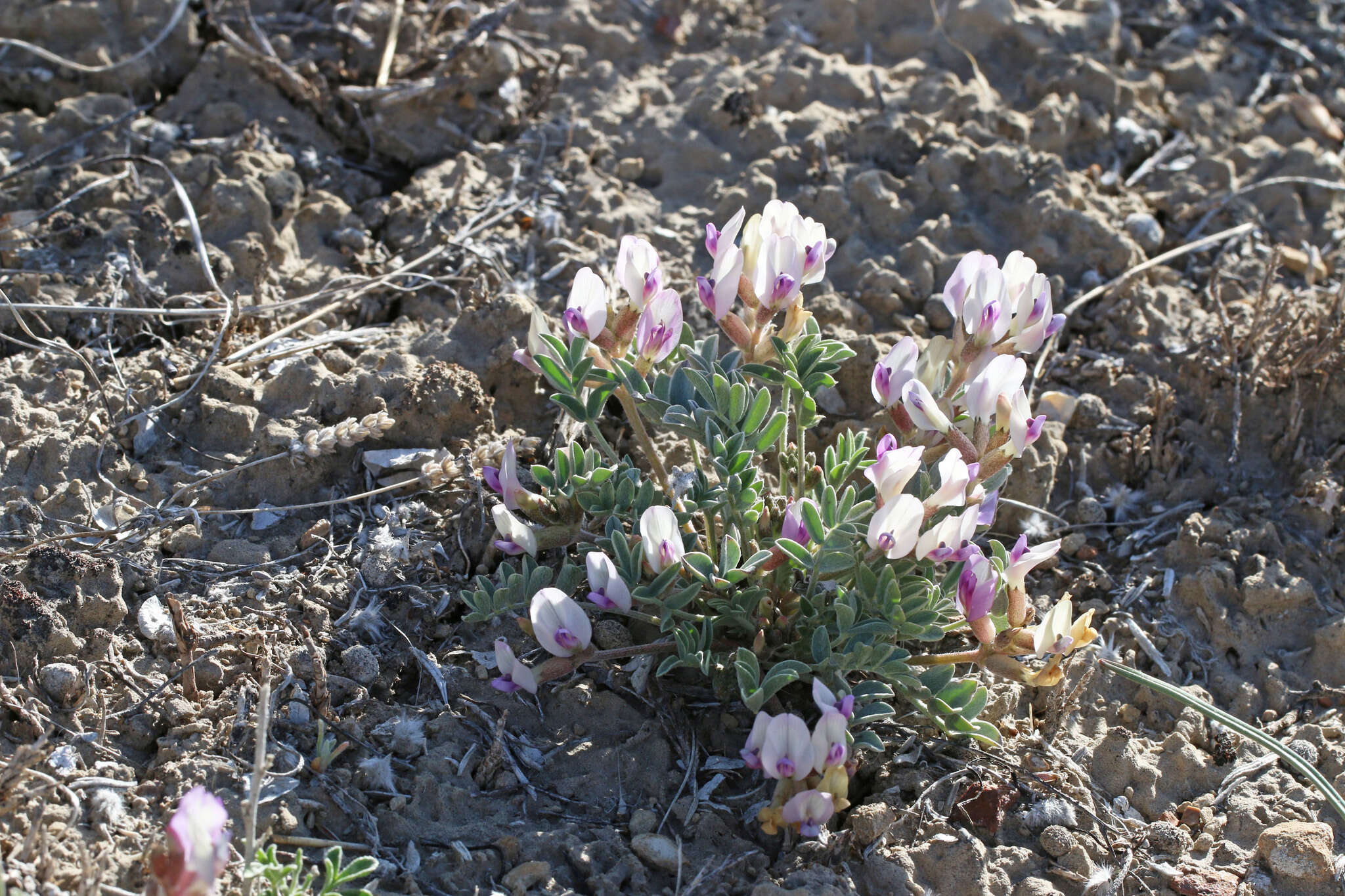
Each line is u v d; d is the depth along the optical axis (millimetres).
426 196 690
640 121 724
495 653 562
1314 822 544
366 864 504
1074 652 583
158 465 596
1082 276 686
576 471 555
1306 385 641
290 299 652
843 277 674
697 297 658
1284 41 821
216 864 485
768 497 586
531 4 760
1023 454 619
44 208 662
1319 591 604
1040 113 729
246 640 554
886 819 534
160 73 718
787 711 560
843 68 739
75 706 539
